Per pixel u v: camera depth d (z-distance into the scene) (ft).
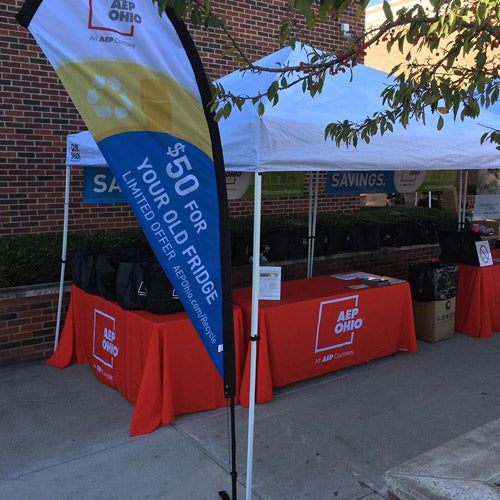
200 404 13.94
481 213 23.12
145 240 20.44
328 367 16.17
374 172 22.56
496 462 8.96
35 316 17.60
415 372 16.97
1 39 17.99
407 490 8.16
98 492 10.54
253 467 11.46
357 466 11.54
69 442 12.49
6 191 18.63
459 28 8.63
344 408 14.35
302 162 11.09
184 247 9.77
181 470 11.32
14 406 14.35
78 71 9.53
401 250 28.27
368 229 26.27
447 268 19.86
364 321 16.84
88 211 20.53
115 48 9.59
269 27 24.89
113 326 14.85
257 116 10.53
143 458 11.80
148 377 12.95
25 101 18.69
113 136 9.66
